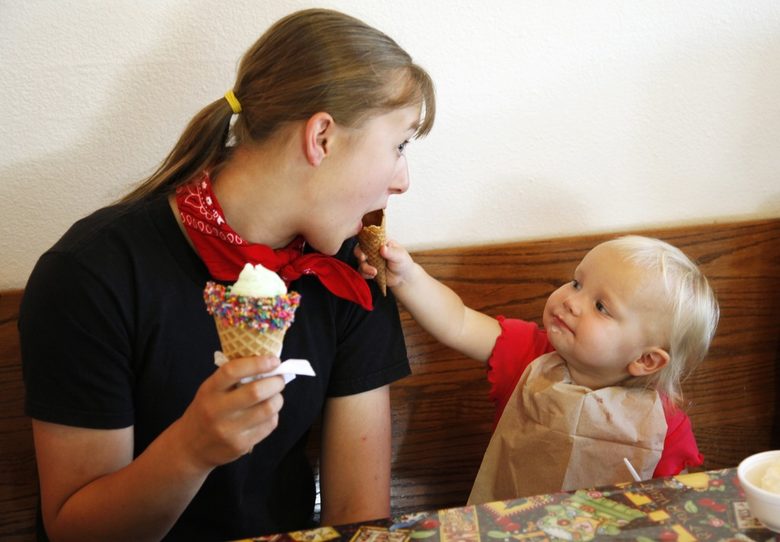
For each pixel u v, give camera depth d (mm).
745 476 897
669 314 1338
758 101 1621
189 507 1184
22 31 1258
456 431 1562
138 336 1065
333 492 1311
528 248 1532
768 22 1567
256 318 829
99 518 1004
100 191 1378
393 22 1402
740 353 1672
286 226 1115
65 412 1038
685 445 1410
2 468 1344
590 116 1550
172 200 1109
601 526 881
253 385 833
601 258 1380
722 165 1652
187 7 1310
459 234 1568
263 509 1232
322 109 1011
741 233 1625
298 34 1036
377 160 1062
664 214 1661
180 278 1078
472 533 876
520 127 1523
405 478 1563
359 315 1257
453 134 1496
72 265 1037
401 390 1521
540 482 1375
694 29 1537
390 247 1272
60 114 1318
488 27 1443
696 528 873
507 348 1443
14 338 1320
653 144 1602
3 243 1361
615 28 1501
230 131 1219
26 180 1341
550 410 1357
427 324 1406
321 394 1233
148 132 1364
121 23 1291
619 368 1393
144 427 1132
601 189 1608
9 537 1372
